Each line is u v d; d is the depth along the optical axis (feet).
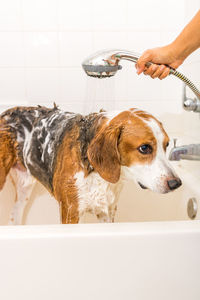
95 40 4.09
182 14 4.09
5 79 4.08
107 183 3.47
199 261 2.37
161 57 2.58
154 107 4.23
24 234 2.29
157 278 2.38
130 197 3.90
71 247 2.28
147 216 3.95
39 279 2.32
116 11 4.05
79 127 3.48
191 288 2.42
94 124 3.42
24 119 3.74
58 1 3.96
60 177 3.49
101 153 3.30
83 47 4.09
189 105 3.28
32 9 3.95
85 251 2.29
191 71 3.93
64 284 2.34
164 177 3.19
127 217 3.93
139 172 3.29
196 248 2.35
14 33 3.99
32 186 3.86
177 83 4.20
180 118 4.25
